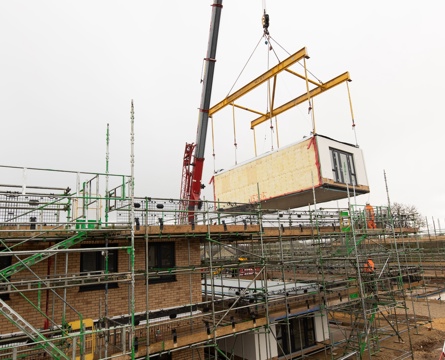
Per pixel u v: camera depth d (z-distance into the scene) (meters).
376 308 15.70
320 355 16.39
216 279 21.77
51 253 8.85
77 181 10.37
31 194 9.87
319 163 18.25
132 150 10.18
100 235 10.34
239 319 13.52
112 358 9.10
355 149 20.91
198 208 21.06
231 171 24.83
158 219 12.46
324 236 17.78
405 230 23.75
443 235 32.16
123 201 11.14
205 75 21.72
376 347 16.64
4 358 8.66
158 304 12.48
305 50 19.61
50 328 9.47
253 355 14.67
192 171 22.23
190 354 12.61
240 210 23.03
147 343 9.65
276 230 15.59
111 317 11.31
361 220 18.73
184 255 13.62
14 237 9.00
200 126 21.95
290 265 16.31
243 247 23.44
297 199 21.80
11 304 9.69
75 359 8.38
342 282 16.89
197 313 13.17
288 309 14.91
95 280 11.04
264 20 24.73
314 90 23.66
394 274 21.61
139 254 12.46
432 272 31.78
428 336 18.73
